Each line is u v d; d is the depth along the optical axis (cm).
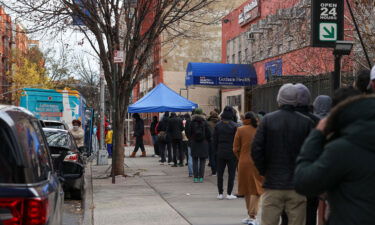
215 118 1614
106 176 1528
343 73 1312
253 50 2714
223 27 3316
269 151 549
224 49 3300
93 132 2970
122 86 1517
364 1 1335
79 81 6406
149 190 1247
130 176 1539
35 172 363
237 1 3331
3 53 7419
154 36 1520
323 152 280
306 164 288
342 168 270
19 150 345
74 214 987
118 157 1552
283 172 542
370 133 269
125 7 1495
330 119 285
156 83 4319
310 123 543
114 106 1420
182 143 1881
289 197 543
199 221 862
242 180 838
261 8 2566
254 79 2627
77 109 2177
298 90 552
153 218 898
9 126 351
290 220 552
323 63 1666
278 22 2245
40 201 329
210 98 3853
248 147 833
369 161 268
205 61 4197
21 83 6625
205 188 1270
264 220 557
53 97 2148
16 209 320
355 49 1418
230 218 884
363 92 436
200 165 1395
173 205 1026
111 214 944
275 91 1559
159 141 2000
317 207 632
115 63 1441
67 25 1486
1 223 314
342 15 882
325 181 274
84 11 1489
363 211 269
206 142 1387
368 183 269
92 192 1220
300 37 1786
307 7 1714
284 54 2197
